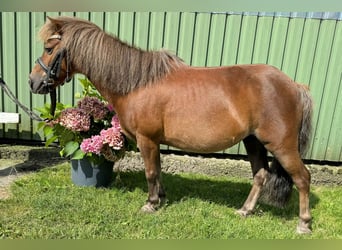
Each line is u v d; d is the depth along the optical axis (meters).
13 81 3.64
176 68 2.33
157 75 2.28
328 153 3.56
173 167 3.58
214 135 2.23
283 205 2.49
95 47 2.29
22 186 2.90
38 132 3.73
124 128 2.46
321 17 3.27
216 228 2.37
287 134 2.18
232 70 2.27
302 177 2.28
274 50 3.40
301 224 2.40
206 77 2.26
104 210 2.54
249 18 3.34
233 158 3.68
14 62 3.59
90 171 2.88
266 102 2.16
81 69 2.39
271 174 2.47
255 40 3.40
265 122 2.19
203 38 3.43
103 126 2.89
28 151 3.60
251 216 2.62
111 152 2.73
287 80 2.22
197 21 3.39
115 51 2.30
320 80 3.42
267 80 2.18
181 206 2.69
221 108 2.19
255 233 2.34
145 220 2.43
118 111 2.41
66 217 2.41
